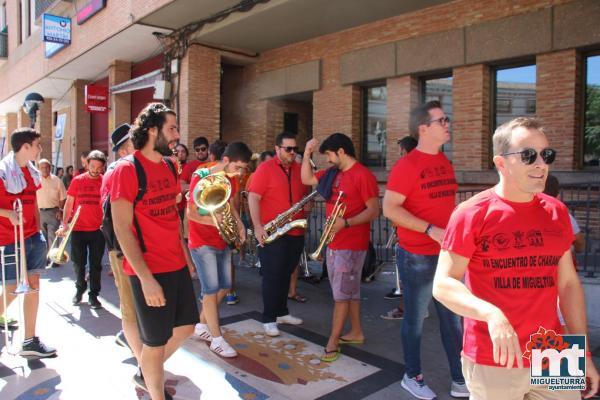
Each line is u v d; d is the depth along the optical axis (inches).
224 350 158.2
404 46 335.6
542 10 272.1
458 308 75.4
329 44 387.2
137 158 114.0
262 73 442.0
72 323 195.6
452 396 132.0
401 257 131.4
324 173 170.1
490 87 308.2
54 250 181.3
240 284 261.9
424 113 127.0
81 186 214.1
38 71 640.4
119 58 515.8
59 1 531.5
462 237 78.6
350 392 134.8
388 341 174.1
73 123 654.5
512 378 78.0
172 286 115.5
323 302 227.5
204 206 141.1
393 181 127.3
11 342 173.2
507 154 77.0
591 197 255.8
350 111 375.2
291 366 152.3
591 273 193.3
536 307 77.7
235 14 353.7
